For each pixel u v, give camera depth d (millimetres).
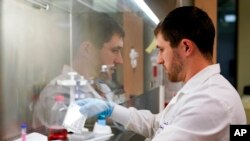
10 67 1375
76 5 1749
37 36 1584
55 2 1675
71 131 1487
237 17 4094
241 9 4082
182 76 1233
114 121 1657
